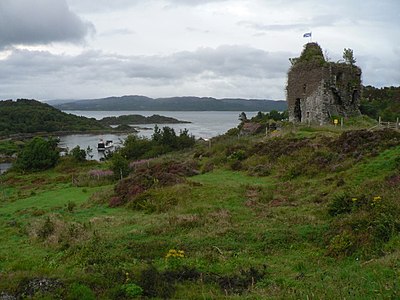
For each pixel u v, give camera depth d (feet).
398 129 103.30
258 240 51.26
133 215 72.79
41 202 99.25
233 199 72.95
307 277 38.09
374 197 54.29
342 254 43.75
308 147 101.30
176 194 78.79
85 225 64.75
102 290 35.47
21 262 49.67
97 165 177.78
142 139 187.21
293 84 148.87
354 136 96.17
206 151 131.75
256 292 34.71
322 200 66.90
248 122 187.83
